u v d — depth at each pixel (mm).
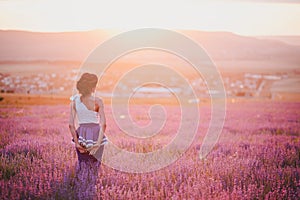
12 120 9656
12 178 5293
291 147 7719
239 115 11328
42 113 10570
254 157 6449
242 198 4730
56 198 4691
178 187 5121
